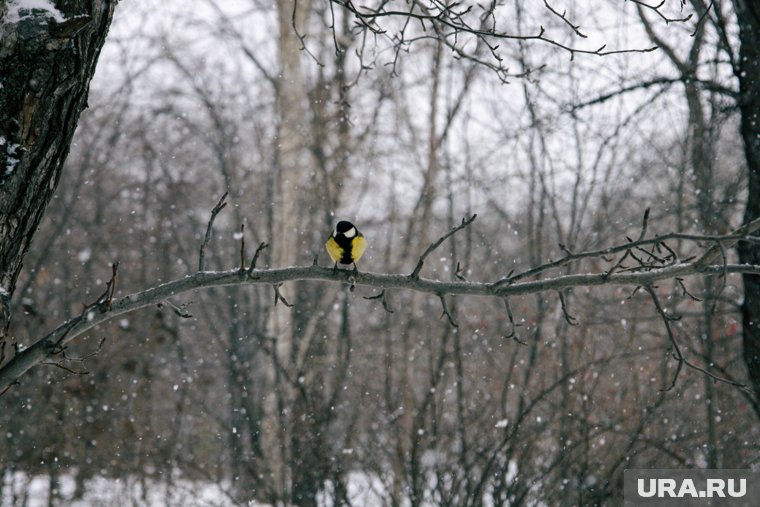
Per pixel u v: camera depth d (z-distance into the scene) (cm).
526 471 1162
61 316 2017
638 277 557
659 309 554
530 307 1666
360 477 1355
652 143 1432
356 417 1300
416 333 1711
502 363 1558
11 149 432
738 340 1564
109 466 1625
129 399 1784
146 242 2305
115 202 2427
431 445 1172
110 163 2381
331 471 1224
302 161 1945
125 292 2130
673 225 1609
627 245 548
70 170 2273
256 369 1831
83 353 1761
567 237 1641
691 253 1539
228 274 536
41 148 443
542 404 1312
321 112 1848
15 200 437
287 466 1357
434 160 1827
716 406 1469
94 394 1662
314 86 1888
